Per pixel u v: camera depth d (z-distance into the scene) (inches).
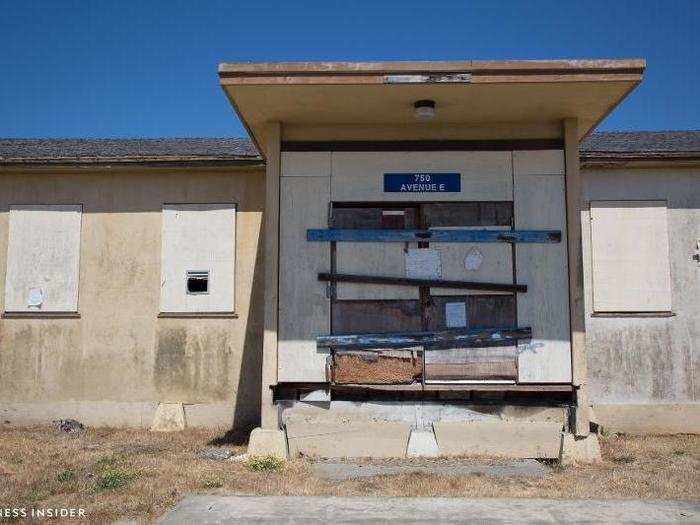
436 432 361.1
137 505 276.1
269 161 378.0
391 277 369.7
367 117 374.9
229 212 486.6
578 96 348.8
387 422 362.0
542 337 364.2
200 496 289.4
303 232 374.6
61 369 483.5
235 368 476.4
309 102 355.9
